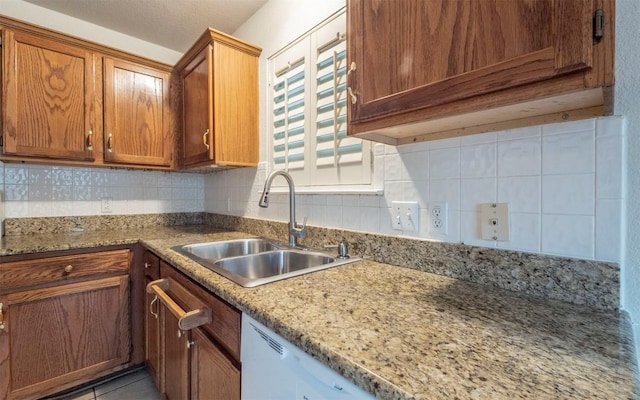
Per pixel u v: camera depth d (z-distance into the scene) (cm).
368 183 125
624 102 66
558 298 74
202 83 181
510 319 63
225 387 86
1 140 155
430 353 50
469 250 90
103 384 168
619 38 67
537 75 55
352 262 113
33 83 162
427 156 101
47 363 148
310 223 150
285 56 169
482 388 41
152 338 160
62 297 152
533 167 78
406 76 76
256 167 192
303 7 156
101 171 212
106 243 164
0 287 136
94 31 207
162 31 216
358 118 88
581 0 50
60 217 195
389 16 79
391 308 69
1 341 137
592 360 48
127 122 193
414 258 103
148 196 232
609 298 67
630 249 66
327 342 53
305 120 156
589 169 70
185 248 147
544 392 40
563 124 73
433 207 100
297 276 95
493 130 85
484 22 62
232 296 80
